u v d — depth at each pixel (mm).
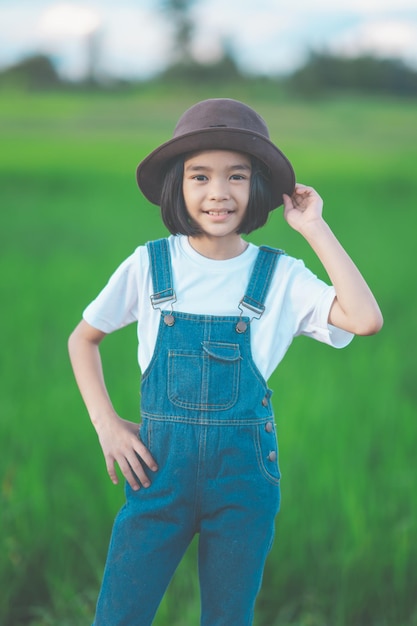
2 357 6809
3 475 4461
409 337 7918
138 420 5102
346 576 3684
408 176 26734
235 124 2385
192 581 3627
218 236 2414
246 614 2400
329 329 2436
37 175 26047
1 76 81688
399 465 4648
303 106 68062
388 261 11781
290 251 11977
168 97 76250
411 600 3709
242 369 2355
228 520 2342
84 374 2541
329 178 25484
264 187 2428
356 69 81875
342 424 5137
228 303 2404
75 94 77312
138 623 2408
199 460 2324
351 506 3943
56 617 3602
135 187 23188
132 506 2410
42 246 13227
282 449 4598
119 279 2504
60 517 4086
